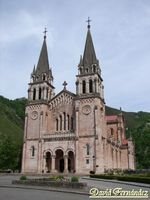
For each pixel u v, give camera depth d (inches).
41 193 1074.7
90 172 2514.8
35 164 2849.4
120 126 4124.0
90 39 3309.5
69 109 3036.4
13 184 1472.7
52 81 3398.1
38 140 2918.3
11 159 3747.5
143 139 5575.8
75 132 2790.4
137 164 5157.5
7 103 7736.2
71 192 1111.6
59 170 2871.6
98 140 2674.7
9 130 5698.8
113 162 3292.3
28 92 3211.1
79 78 3019.2
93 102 2834.6
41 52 3469.5
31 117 3063.5
